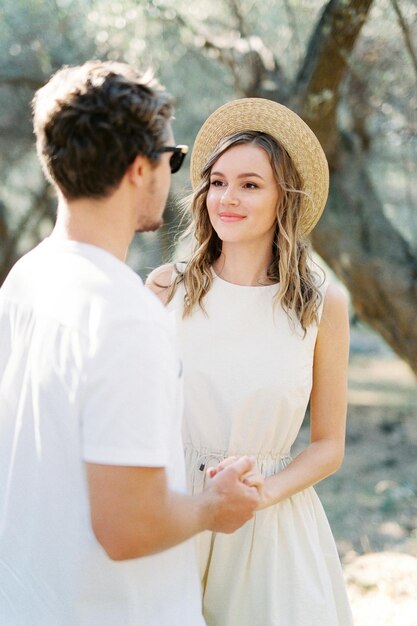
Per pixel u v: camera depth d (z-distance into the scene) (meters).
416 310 5.74
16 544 1.62
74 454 1.52
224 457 2.20
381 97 6.02
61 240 1.63
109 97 1.52
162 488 1.48
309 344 2.21
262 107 2.26
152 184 1.61
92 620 1.57
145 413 1.45
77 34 6.78
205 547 2.18
